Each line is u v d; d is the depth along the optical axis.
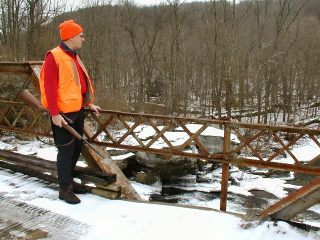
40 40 26.50
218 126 22.81
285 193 11.23
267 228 2.54
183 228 2.62
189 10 36.50
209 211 2.91
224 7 28.19
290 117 29.73
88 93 3.16
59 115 2.79
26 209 2.97
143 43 34.38
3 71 3.73
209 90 31.84
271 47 29.53
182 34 31.34
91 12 29.05
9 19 28.19
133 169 11.30
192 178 10.97
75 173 3.48
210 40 28.84
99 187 3.36
